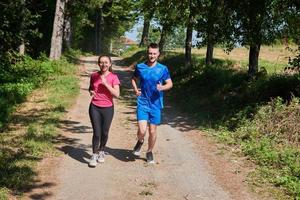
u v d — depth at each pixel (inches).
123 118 514.9
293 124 397.4
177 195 278.5
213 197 277.1
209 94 642.2
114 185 291.3
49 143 368.2
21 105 543.2
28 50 1138.0
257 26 554.9
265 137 397.4
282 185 297.9
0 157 321.7
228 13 590.2
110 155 356.8
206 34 634.2
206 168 333.4
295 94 462.6
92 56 1891.0
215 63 877.2
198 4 701.3
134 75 328.5
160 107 331.0
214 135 435.8
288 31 544.4
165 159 353.4
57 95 617.6
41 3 1172.5
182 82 804.6
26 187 277.1
